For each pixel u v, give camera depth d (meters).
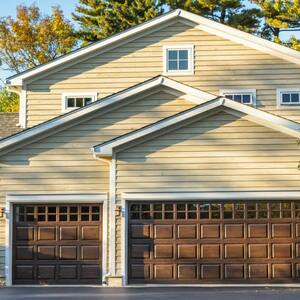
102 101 19.06
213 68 21.67
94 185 18.58
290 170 17.97
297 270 18.05
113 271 18.09
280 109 21.41
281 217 18.12
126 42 21.84
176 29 21.84
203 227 18.16
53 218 18.58
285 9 38.66
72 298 15.20
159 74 21.69
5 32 46.16
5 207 18.48
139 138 18.05
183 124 18.11
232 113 18.06
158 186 18.08
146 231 18.17
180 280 18.06
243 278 18.06
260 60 21.64
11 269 18.39
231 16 39.09
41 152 18.67
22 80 21.59
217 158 18.06
